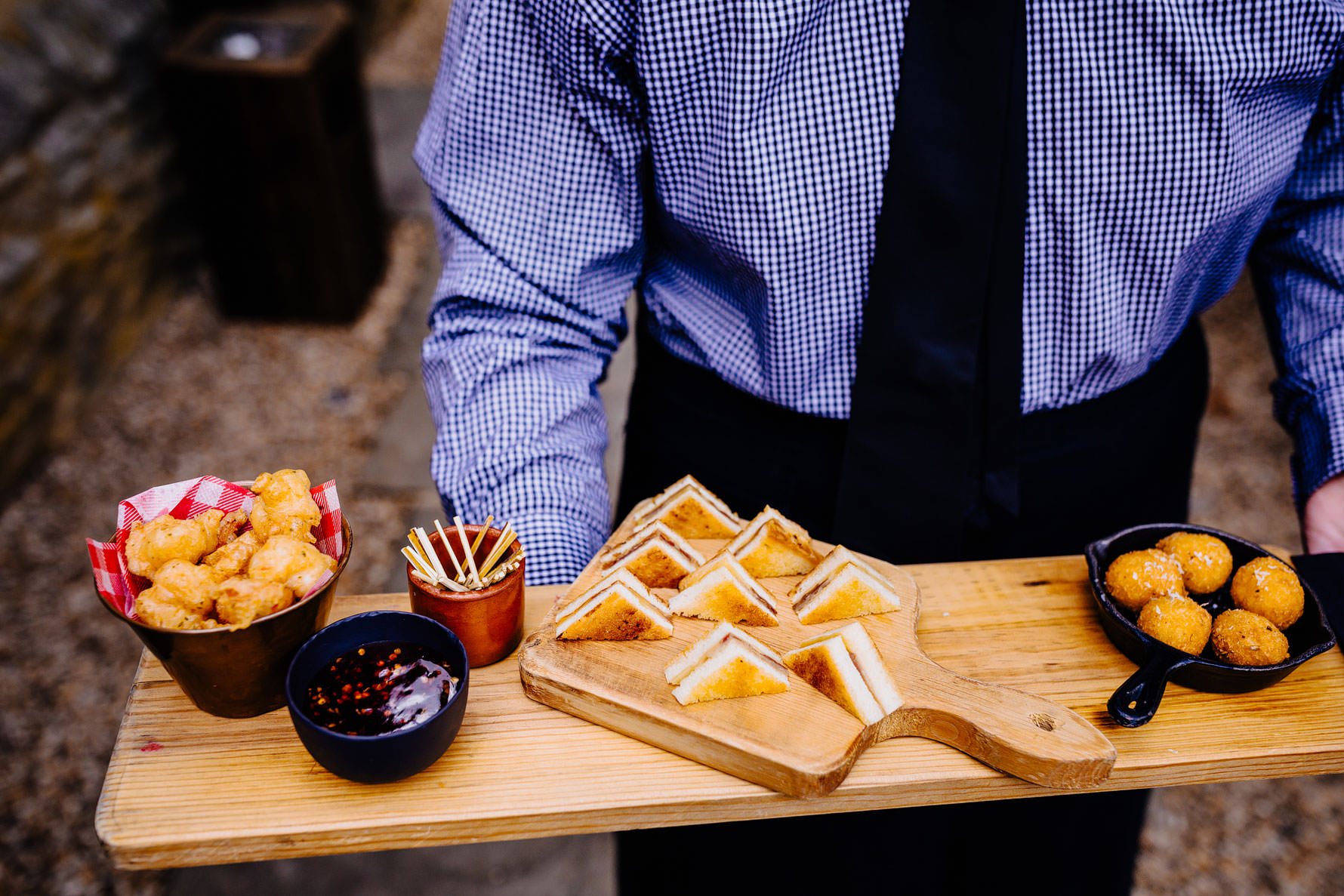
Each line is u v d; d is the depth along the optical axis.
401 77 5.86
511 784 0.94
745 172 1.10
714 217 1.16
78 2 3.68
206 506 1.02
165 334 4.12
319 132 3.71
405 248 4.64
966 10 1.04
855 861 1.51
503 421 1.22
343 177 3.91
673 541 1.14
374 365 4.01
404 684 0.94
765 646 1.04
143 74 3.99
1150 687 1.00
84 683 2.87
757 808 0.96
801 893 1.56
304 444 3.65
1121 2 1.03
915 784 0.96
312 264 4.03
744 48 1.05
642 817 0.94
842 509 1.27
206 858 0.90
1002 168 1.10
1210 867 2.53
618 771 0.96
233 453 3.60
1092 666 1.09
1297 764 1.01
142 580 0.94
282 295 4.12
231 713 0.97
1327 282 1.30
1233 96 1.08
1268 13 1.05
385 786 0.93
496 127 1.19
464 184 1.23
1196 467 3.66
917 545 1.27
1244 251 1.30
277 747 0.96
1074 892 1.62
